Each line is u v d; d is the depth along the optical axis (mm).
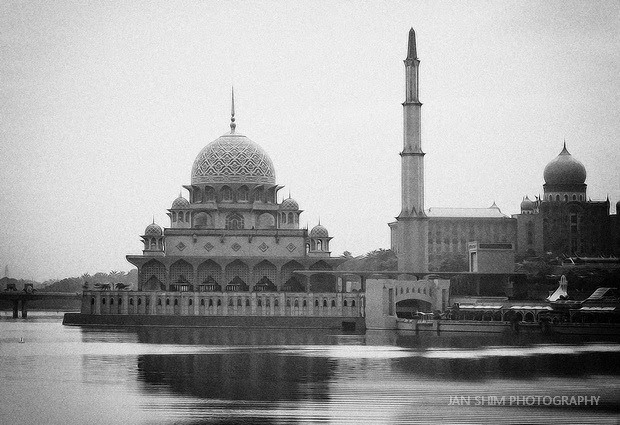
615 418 138250
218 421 133625
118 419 135000
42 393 156250
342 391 158500
